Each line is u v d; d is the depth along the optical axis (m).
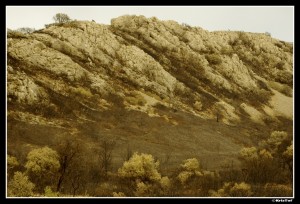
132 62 105.75
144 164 42.44
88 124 69.06
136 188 39.03
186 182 44.44
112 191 36.53
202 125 84.12
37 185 35.22
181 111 90.81
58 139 58.19
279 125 104.62
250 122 100.06
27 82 71.00
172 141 71.06
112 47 107.81
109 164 50.00
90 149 57.19
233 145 75.94
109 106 80.88
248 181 44.91
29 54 85.19
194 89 107.75
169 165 55.06
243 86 122.31
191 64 121.25
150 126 76.00
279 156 52.75
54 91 75.88
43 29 104.25
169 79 104.69
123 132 70.31
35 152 37.56
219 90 114.31
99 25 112.69
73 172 39.12
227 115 99.06
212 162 58.00
